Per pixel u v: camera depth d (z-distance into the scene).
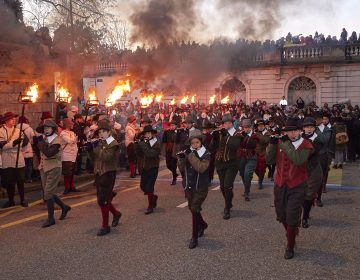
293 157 5.32
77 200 9.09
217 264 5.20
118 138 13.05
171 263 5.25
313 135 6.80
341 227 6.73
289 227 5.37
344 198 8.85
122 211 7.98
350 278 4.73
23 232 6.69
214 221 7.18
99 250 5.78
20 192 8.52
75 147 10.00
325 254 5.50
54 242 6.16
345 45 28.16
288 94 29.73
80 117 11.12
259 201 8.73
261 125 9.92
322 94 28.91
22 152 8.54
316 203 8.18
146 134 7.75
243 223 7.03
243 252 5.62
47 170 7.04
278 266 5.10
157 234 6.47
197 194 5.93
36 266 5.23
